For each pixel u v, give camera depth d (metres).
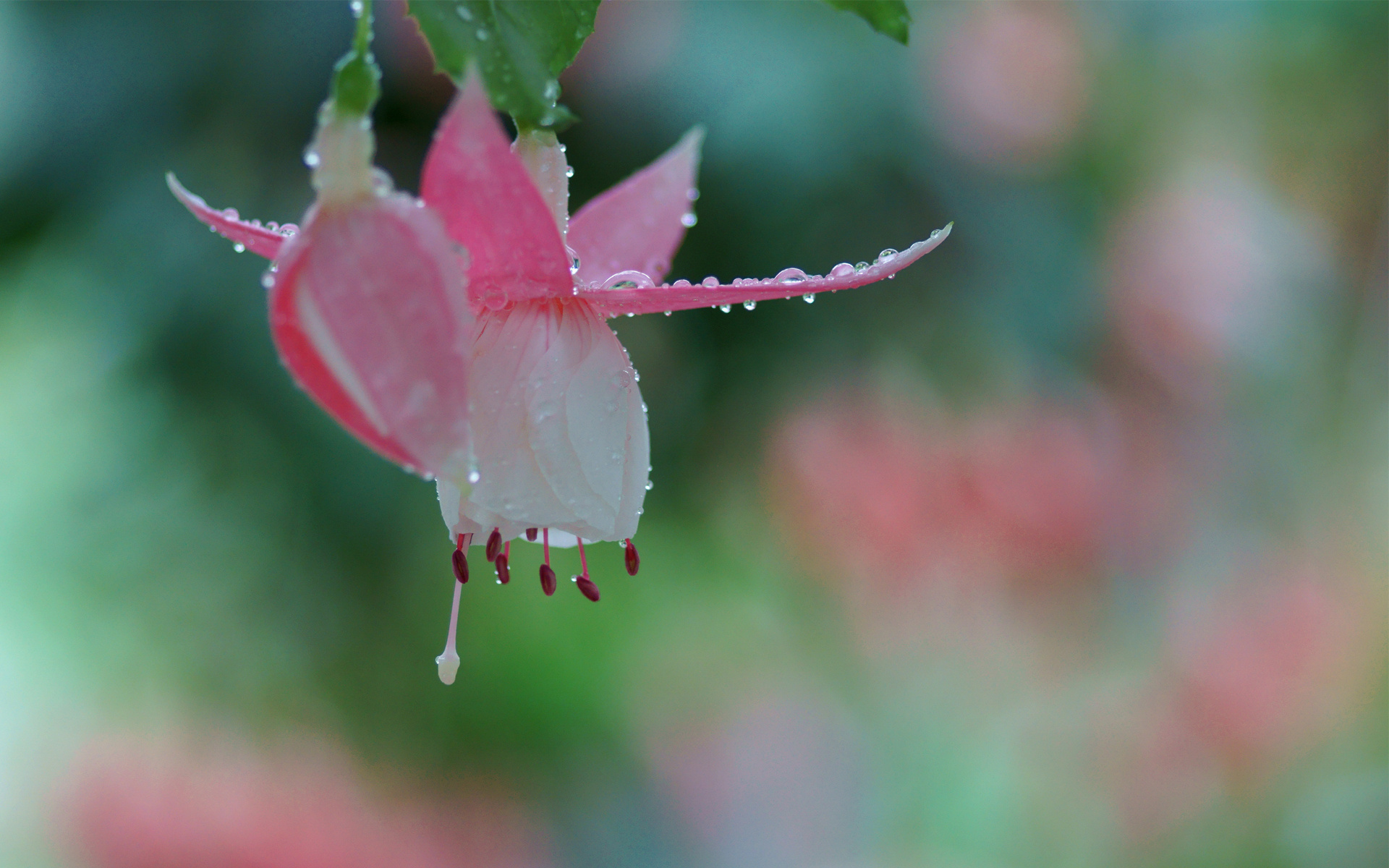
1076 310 0.88
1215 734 1.30
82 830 1.02
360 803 1.08
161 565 0.87
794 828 1.32
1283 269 1.47
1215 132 1.31
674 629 1.42
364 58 0.44
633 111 0.74
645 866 1.23
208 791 1.03
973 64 0.83
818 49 0.76
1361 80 1.39
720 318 0.82
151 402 0.78
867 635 1.44
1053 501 1.23
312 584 0.83
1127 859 1.26
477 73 0.44
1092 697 1.39
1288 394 1.48
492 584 1.28
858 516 1.24
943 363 0.85
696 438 0.87
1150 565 1.36
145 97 0.73
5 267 0.83
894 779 1.38
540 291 0.45
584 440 0.45
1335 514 1.52
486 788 1.19
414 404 0.43
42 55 0.75
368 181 0.44
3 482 1.08
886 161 0.76
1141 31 1.03
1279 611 1.37
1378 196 1.50
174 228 0.74
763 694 1.43
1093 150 0.95
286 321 0.44
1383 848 1.18
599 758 1.29
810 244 0.78
